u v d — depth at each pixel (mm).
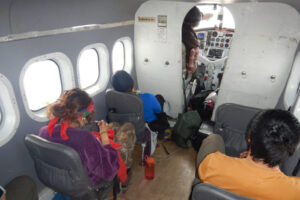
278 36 2521
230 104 1837
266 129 919
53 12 1887
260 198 949
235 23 2672
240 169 995
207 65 4523
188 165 2930
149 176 2641
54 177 1571
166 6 2936
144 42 3357
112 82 2436
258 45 2668
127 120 2484
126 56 3531
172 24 3014
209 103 3674
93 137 1493
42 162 1605
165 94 3705
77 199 1657
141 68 3637
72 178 1481
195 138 3229
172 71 3396
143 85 3816
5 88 1737
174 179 2678
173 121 3791
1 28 1559
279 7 2377
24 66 1825
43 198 2297
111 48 3006
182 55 3568
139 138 2609
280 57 2615
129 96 2312
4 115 1879
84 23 2369
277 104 2971
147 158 2635
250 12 2541
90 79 2986
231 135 1899
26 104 1931
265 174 947
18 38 1702
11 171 1948
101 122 1843
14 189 1743
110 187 1856
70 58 2330
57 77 2404
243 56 2816
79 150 1487
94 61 2969
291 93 2510
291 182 922
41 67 2199
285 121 913
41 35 1896
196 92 4332
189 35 3547
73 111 1528
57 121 1571
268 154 910
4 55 1647
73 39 2299
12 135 1859
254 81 2904
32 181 1880
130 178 2600
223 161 1055
